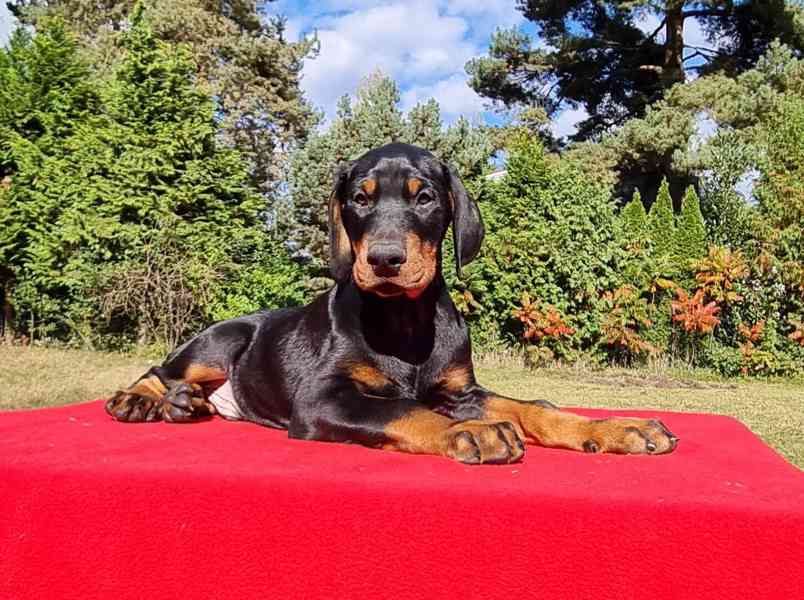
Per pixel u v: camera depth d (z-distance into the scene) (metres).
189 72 11.76
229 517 1.79
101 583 1.83
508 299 11.67
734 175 12.37
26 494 1.89
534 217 11.57
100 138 11.16
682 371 11.63
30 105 11.91
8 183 11.95
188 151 11.04
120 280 10.43
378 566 1.72
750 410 8.11
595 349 11.70
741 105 16.53
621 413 3.56
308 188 13.49
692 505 1.66
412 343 2.78
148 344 10.87
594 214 11.78
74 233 10.63
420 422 2.27
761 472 2.07
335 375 2.72
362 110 13.60
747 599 1.63
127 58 11.14
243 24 22.31
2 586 1.87
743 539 1.63
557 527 1.68
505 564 1.69
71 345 11.51
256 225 12.00
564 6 20.03
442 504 1.71
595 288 11.49
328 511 1.75
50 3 24.12
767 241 11.50
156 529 1.82
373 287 2.48
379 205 2.63
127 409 3.02
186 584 1.80
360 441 2.37
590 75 20.78
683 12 19.36
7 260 11.48
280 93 22.05
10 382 8.23
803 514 1.63
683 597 1.65
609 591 1.66
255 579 1.77
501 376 10.80
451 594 1.70
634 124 17.33
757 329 11.30
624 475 1.96
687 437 2.81
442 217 2.76
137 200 10.62
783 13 18.52
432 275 2.63
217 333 3.49
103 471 1.88
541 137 20.11
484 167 13.16
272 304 11.45
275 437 2.64
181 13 19.64
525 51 20.67
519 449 2.07
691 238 12.02
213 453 2.21
